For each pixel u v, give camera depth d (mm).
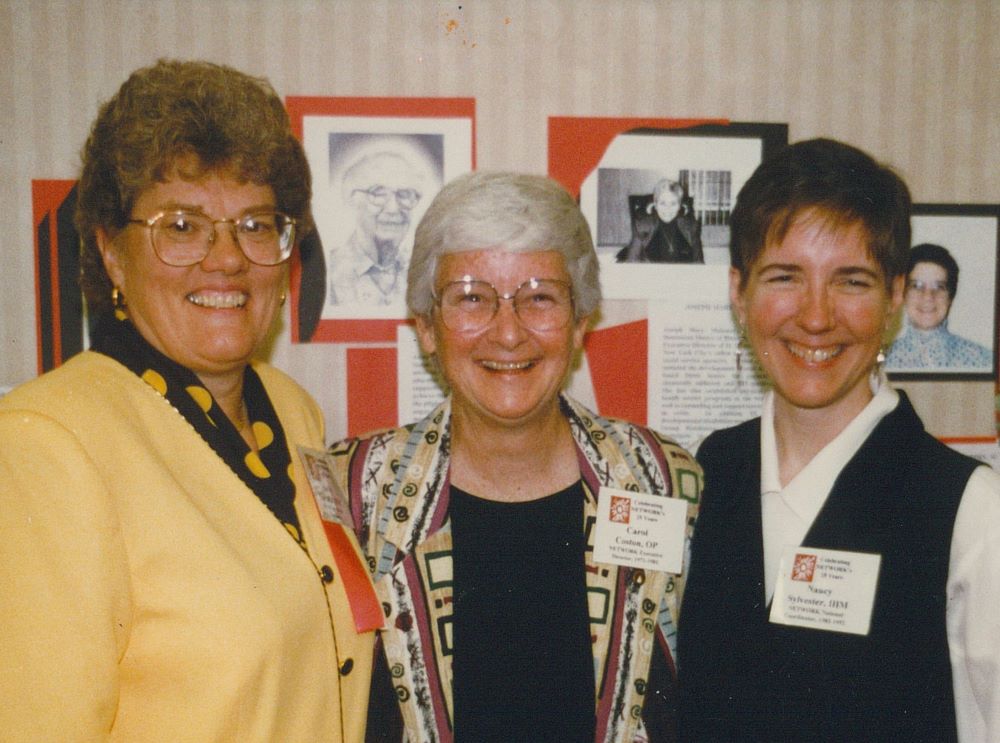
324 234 2004
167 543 992
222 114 1085
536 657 1339
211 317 1117
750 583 1318
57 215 1963
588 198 2033
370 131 1989
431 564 1373
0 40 1928
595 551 1411
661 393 2078
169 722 977
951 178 2104
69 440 946
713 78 2037
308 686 1103
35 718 864
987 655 1127
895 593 1196
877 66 2066
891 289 1284
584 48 2010
